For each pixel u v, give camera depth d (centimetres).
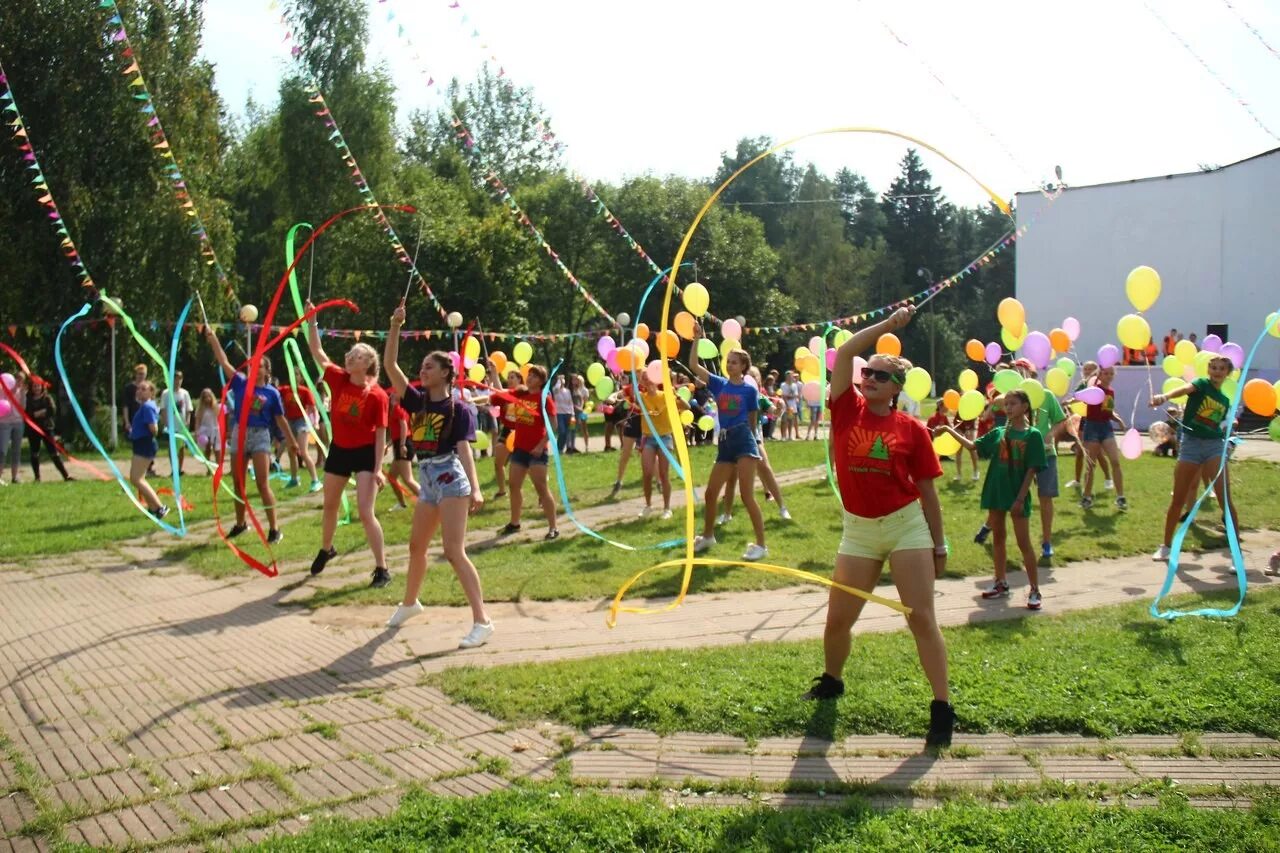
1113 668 495
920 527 418
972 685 468
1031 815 331
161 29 2228
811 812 338
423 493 593
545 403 934
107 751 411
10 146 2047
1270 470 1395
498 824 327
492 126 4562
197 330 2325
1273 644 528
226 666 531
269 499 910
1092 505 1096
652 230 3391
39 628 617
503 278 2734
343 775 384
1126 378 2548
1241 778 377
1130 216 2586
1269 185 2394
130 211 2214
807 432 2555
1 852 321
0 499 1254
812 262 5634
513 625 616
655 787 368
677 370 1394
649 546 865
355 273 2705
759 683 473
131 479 1046
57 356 840
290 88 2803
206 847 322
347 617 640
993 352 1130
